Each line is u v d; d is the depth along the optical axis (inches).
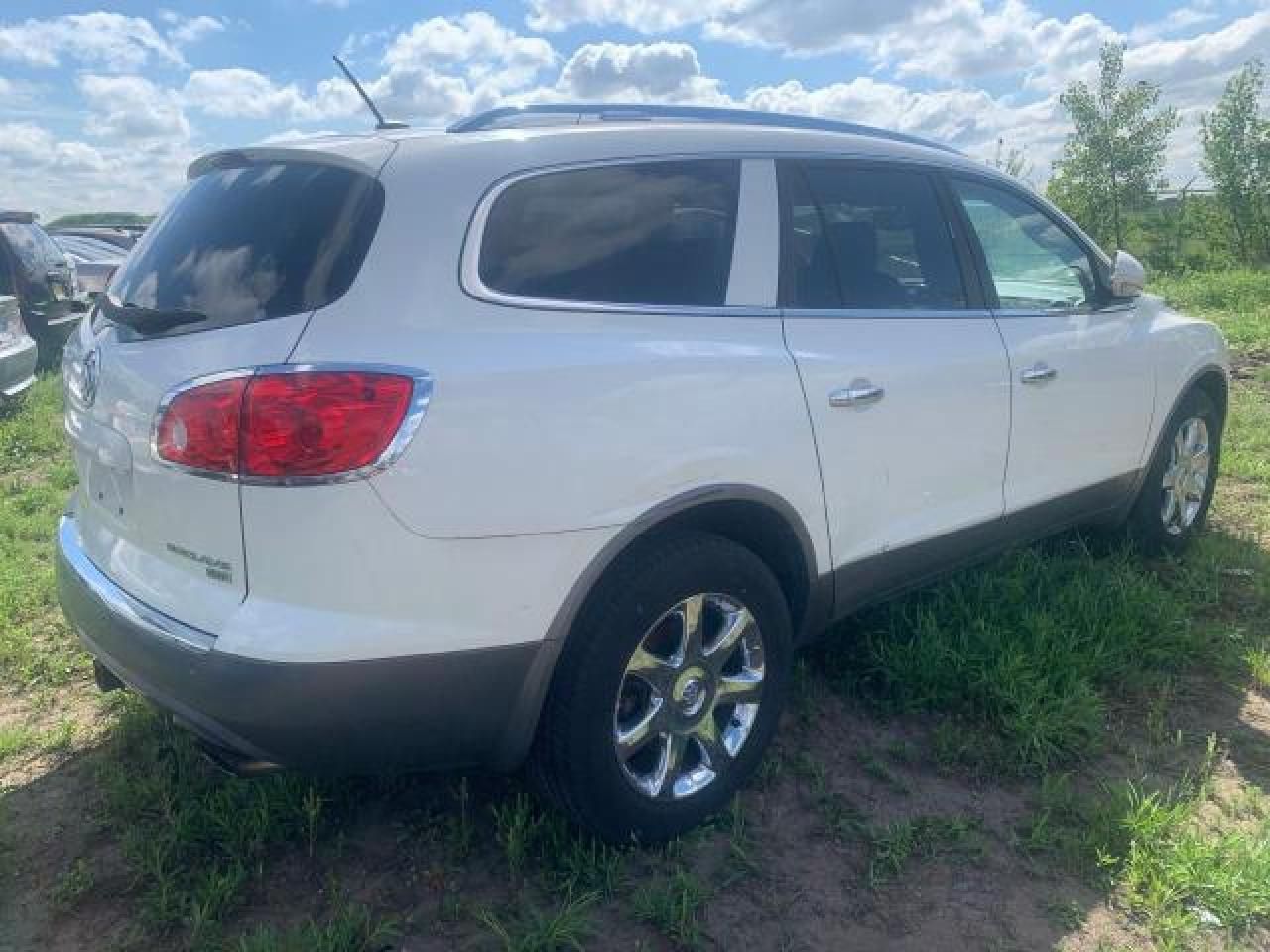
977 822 114.0
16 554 198.8
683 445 104.6
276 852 108.2
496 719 97.0
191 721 92.7
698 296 112.5
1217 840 109.4
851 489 124.5
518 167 102.5
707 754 112.3
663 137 115.3
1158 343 176.9
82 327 119.3
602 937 97.3
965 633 143.5
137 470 98.3
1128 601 157.3
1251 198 908.6
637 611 101.3
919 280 138.6
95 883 104.3
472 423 91.4
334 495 86.9
